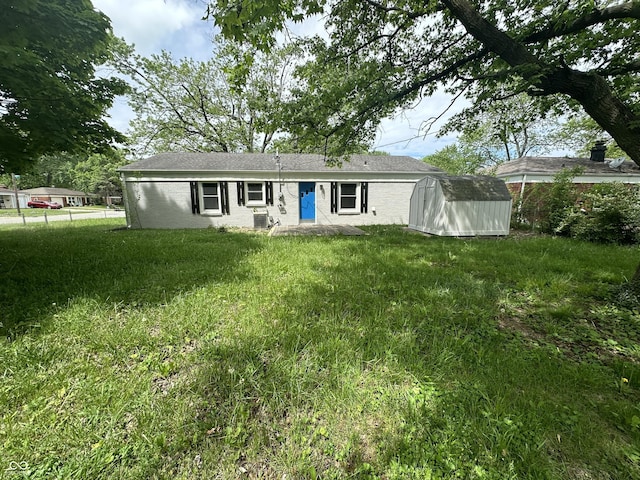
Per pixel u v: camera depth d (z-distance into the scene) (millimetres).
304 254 5461
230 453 1312
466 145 22375
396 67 5398
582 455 1281
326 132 6152
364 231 9758
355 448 1327
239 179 11266
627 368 1914
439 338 2340
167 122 17219
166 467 1240
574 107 5117
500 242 7164
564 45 4203
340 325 2518
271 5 2439
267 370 1872
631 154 3148
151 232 9281
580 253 5703
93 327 2441
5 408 1530
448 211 8422
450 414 1502
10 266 4242
